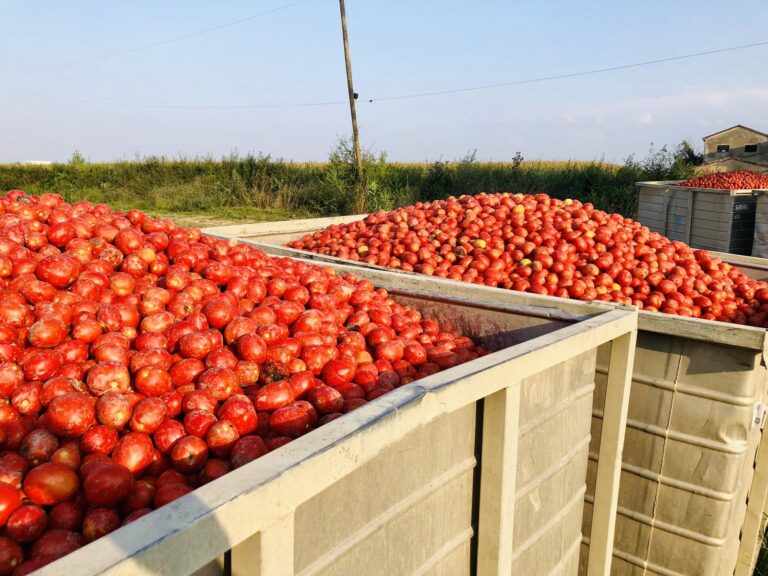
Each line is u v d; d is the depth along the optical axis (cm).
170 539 116
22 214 311
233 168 2777
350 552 179
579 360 288
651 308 432
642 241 509
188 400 215
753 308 446
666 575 354
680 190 1094
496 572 238
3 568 153
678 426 336
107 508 172
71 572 106
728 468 324
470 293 355
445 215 575
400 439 175
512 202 579
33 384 208
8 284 258
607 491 328
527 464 259
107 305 256
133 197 2878
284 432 212
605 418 322
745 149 4338
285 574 143
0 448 189
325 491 166
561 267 465
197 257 329
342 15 2312
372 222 613
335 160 2392
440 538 222
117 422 197
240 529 130
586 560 344
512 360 221
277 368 245
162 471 197
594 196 2109
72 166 3297
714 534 334
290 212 2422
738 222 1002
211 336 253
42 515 162
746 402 315
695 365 326
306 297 329
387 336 313
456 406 195
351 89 2359
